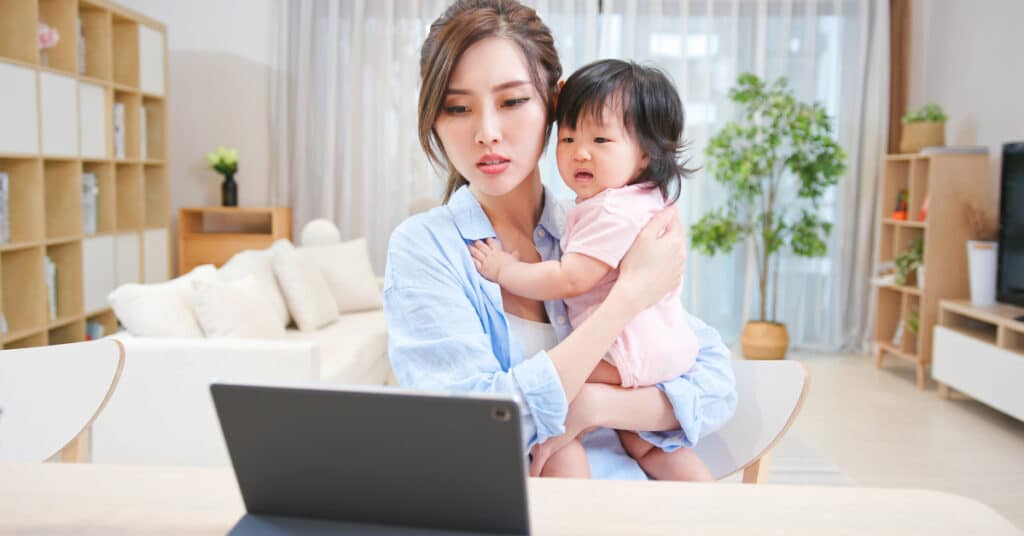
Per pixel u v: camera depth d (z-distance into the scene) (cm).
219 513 73
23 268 381
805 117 480
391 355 102
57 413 127
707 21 549
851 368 495
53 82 387
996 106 443
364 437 62
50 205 411
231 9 553
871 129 546
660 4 550
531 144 98
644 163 112
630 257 101
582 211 108
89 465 87
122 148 462
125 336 262
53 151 388
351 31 563
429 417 60
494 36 94
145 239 486
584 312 108
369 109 568
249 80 557
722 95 557
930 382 457
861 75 539
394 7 562
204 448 243
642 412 102
